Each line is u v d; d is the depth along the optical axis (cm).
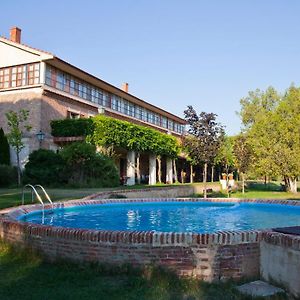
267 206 1591
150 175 3672
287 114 2984
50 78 3009
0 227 741
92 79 3456
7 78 3048
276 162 2841
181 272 567
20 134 2612
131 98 4262
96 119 2819
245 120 3891
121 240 586
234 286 538
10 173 2502
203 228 1116
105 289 507
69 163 2484
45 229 647
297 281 503
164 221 1249
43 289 505
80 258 606
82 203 1414
